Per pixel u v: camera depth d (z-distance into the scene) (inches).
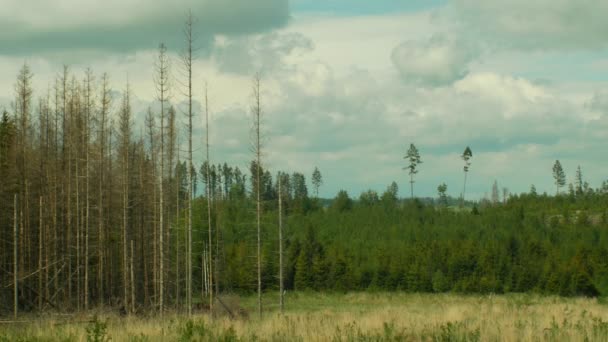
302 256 2869.1
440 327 711.1
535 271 2837.1
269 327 790.5
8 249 1529.3
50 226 1585.9
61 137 1679.4
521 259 2994.6
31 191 1565.0
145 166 1836.9
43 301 1518.2
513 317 854.5
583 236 3545.8
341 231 3878.0
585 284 2518.5
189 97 1225.4
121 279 1742.1
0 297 1369.3
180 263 2015.3
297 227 3767.2
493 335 654.5
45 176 1626.5
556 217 4146.2
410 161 5216.5
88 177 1411.2
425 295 2615.7
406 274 2913.4
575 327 702.5
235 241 2908.5
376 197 5255.9
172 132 1579.7
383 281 2930.6
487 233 3663.9
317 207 4832.7
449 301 1996.8
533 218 4146.2
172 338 719.1
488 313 970.7
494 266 2908.5
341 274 2847.0
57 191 1648.6
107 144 1648.6
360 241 3599.9
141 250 1787.6
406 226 3917.3
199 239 2223.2
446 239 3491.6
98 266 1637.6
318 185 5935.0
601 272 2516.0
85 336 716.7
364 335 685.9
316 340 680.4
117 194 1734.7
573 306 1267.2
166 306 1489.9
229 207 3191.4
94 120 1573.6
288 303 2145.7
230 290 2361.0
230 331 700.7
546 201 4997.5
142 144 1823.3
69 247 1446.9
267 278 2645.2
